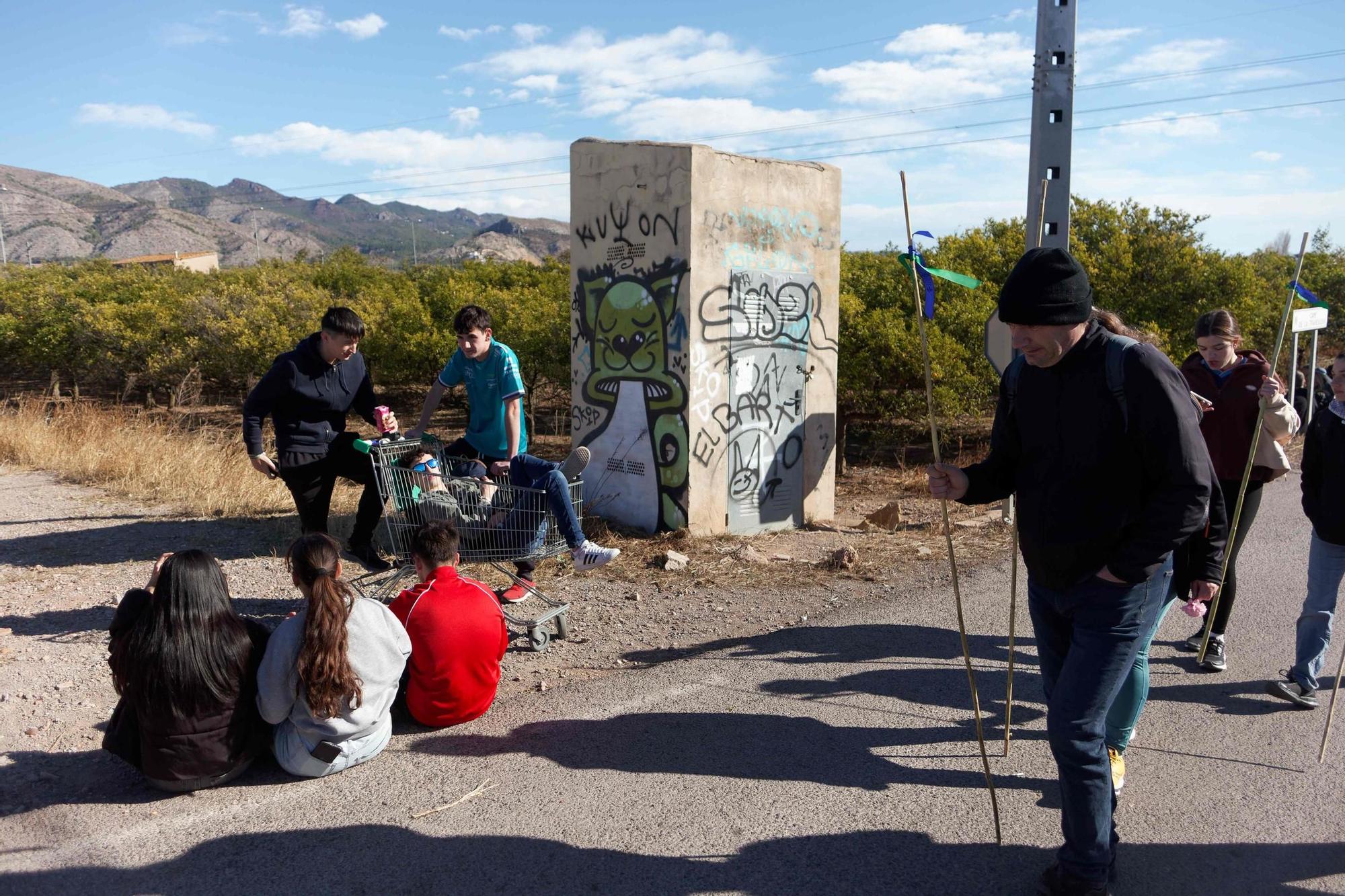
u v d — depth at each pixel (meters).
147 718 3.42
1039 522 2.87
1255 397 4.71
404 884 2.98
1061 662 3.09
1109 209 14.23
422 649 4.07
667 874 3.07
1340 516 4.33
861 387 11.78
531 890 2.96
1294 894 3.02
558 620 5.35
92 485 9.63
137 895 2.90
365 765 3.84
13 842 3.19
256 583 6.22
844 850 3.24
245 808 3.46
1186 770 3.89
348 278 25.06
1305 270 20.61
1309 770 3.89
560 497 5.25
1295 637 5.60
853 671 4.99
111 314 18.78
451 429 16.64
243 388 18.14
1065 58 7.95
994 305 12.12
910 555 7.52
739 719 4.34
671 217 7.57
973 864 3.17
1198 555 3.29
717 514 8.00
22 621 5.41
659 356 7.78
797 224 8.39
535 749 4.00
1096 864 2.80
